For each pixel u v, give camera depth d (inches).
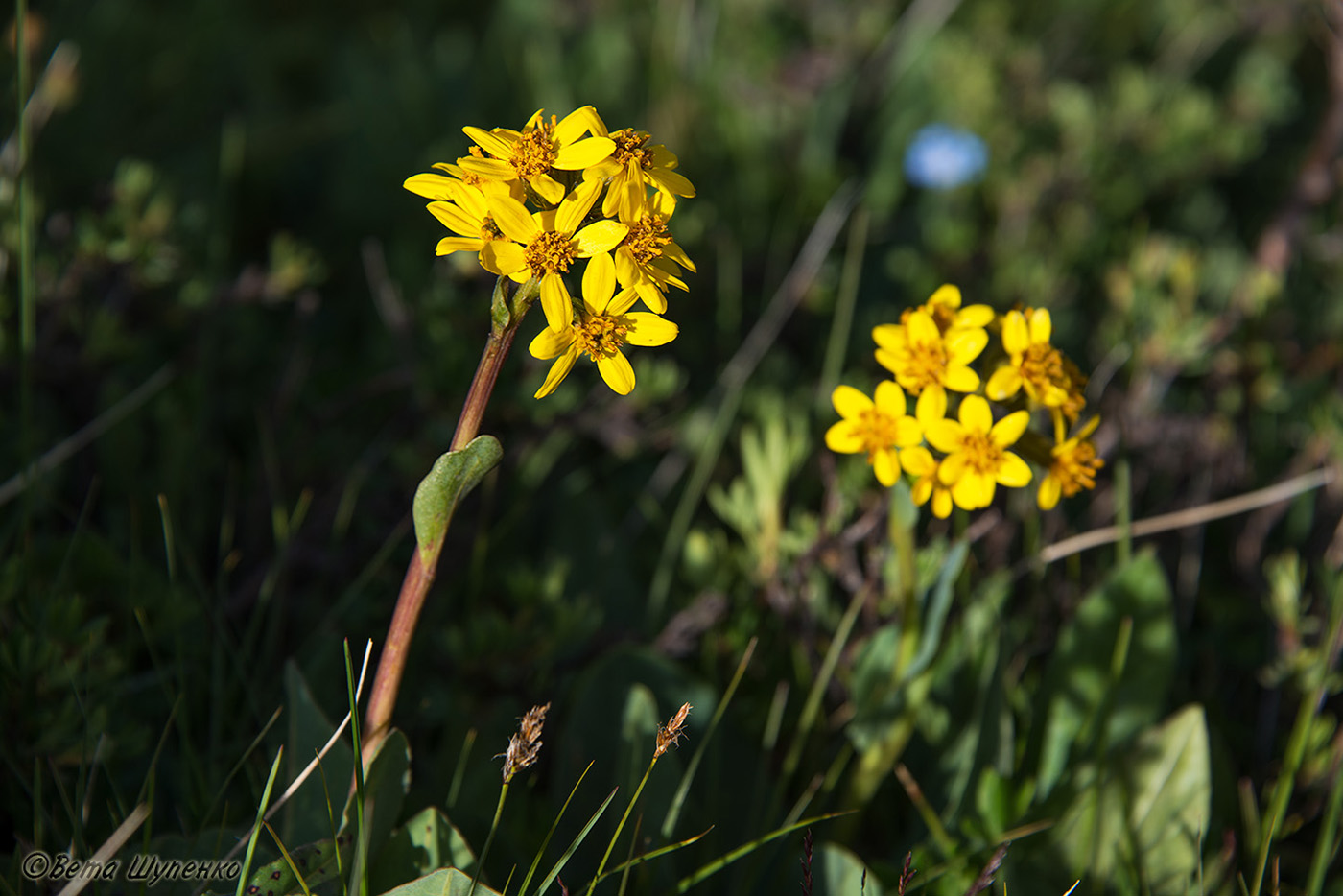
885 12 63.7
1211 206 55.8
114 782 30.3
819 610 34.1
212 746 31.6
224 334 42.2
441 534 27.7
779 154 56.4
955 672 33.2
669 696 32.5
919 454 29.4
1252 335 40.5
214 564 35.6
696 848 31.9
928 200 55.9
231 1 66.1
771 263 48.3
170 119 55.7
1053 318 47.1
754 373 44.1
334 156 55.6
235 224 51.0
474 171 27.4
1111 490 38.3
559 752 32.0
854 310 50.0
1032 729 33.1
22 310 31.5
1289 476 40.2
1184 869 31.6
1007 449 29.8
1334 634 33.4
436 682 33.3
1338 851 32.9
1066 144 53.2
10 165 35.4
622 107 58.0
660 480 39.5
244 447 40.3
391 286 39.9
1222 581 38.6
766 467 34.4
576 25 63.9
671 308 45.4
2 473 34.9
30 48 35.0
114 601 32.9
